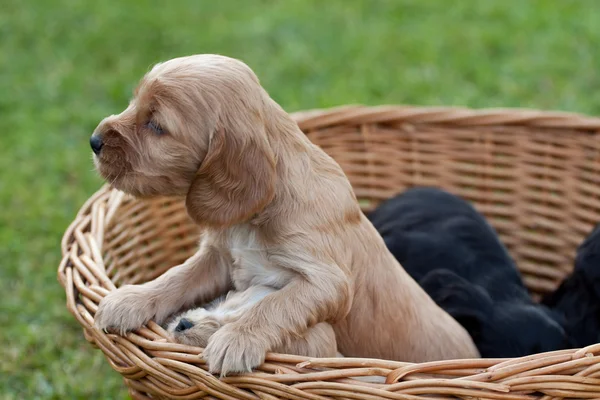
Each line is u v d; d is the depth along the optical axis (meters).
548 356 3.64
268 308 3.98
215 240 4.46
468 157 6.57
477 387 3.58
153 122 4.01
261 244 4.21
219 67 4.03
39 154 9.07
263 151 3.98
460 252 5.58
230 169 3.95
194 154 3.99
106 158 4.04
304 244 4.12
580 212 6.39
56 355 6.36
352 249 4.34
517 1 12.12
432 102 9.72
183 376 3.92
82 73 10.55
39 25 11.62
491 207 6.56
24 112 9.76
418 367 3.65
